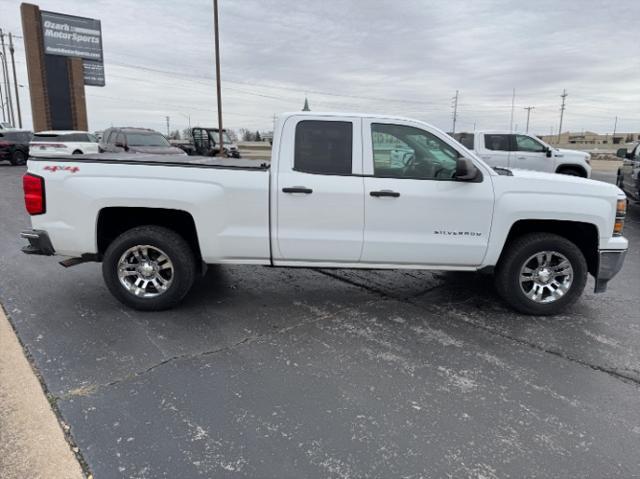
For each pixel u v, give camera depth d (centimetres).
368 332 412
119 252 433
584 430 277
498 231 434
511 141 1280
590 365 357
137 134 1688
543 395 315
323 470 241
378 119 431
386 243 432
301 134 429
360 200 425
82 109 3531
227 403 299
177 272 437
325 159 430
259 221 430
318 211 427
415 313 459
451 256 440
